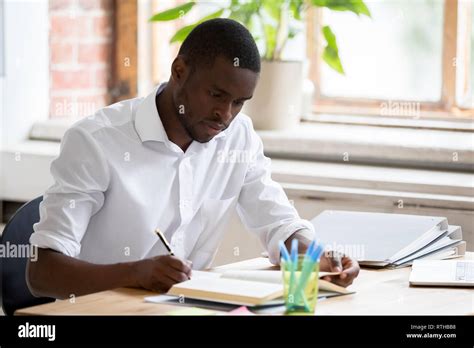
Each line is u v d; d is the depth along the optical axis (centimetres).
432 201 260
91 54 338
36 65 332
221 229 214
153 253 201
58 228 179
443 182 265
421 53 316
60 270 173
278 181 281
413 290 177
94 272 171
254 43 182
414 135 303
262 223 211
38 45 331
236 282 165
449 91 314
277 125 313
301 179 278
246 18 310
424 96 318
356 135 302
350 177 273
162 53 347
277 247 201
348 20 325
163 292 167
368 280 185
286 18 307
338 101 331
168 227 201
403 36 318
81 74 339
